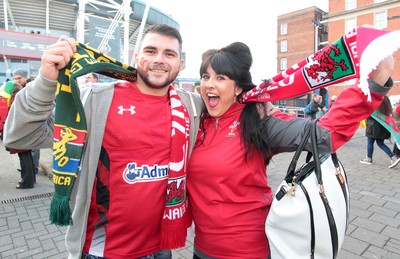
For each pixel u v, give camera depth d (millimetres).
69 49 1157
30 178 4594
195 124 1575
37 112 1161
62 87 1160
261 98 1434
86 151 1301
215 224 1431
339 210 1197
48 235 3111
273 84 1412
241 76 1476
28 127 1191
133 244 1382
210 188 1464
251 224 1426
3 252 2775
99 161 1331
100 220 1349
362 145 10031
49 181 5012
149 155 1361
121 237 1366
